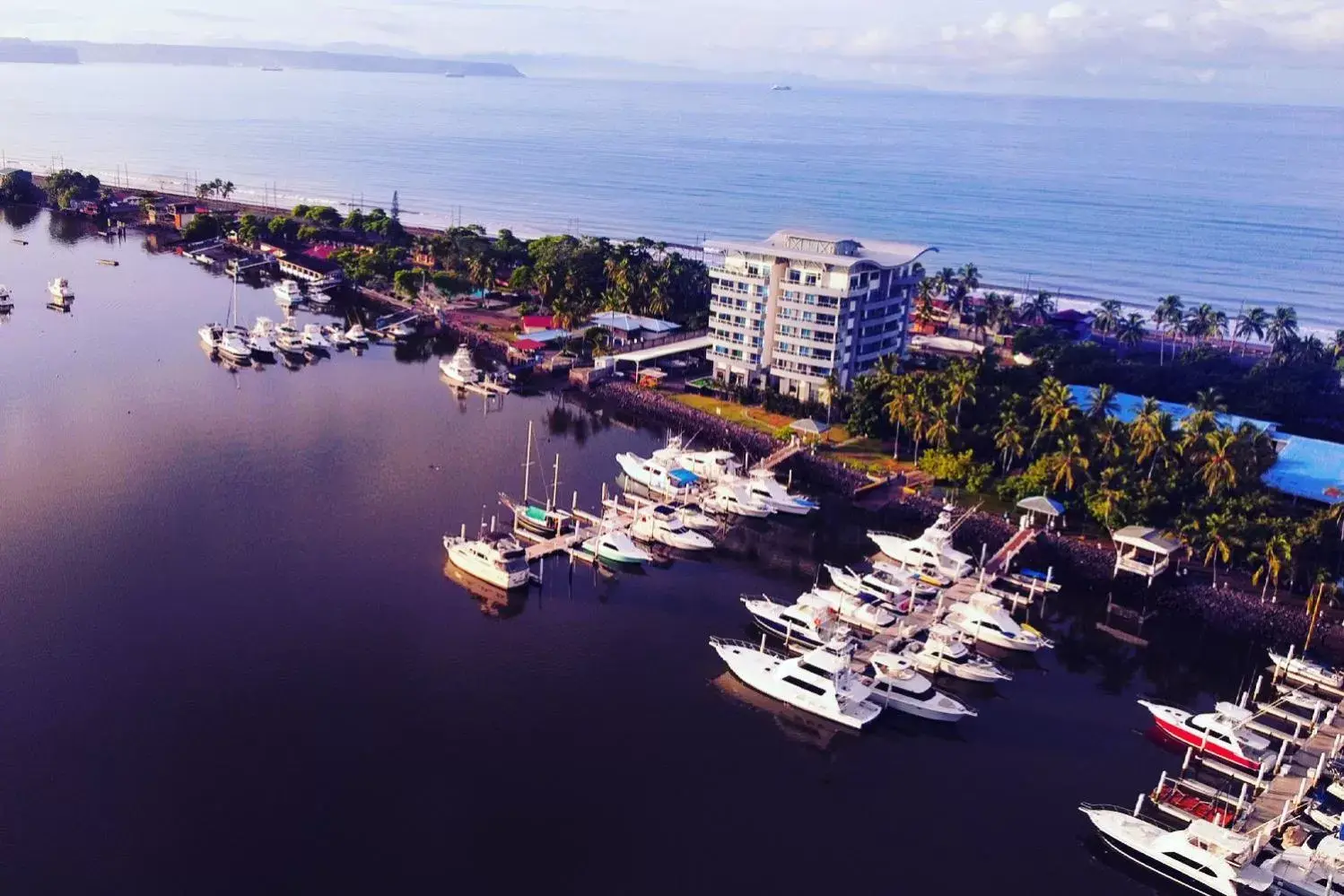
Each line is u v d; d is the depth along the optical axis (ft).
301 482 587.68
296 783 342.03
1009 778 368.68
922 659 434.71
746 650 423.23
